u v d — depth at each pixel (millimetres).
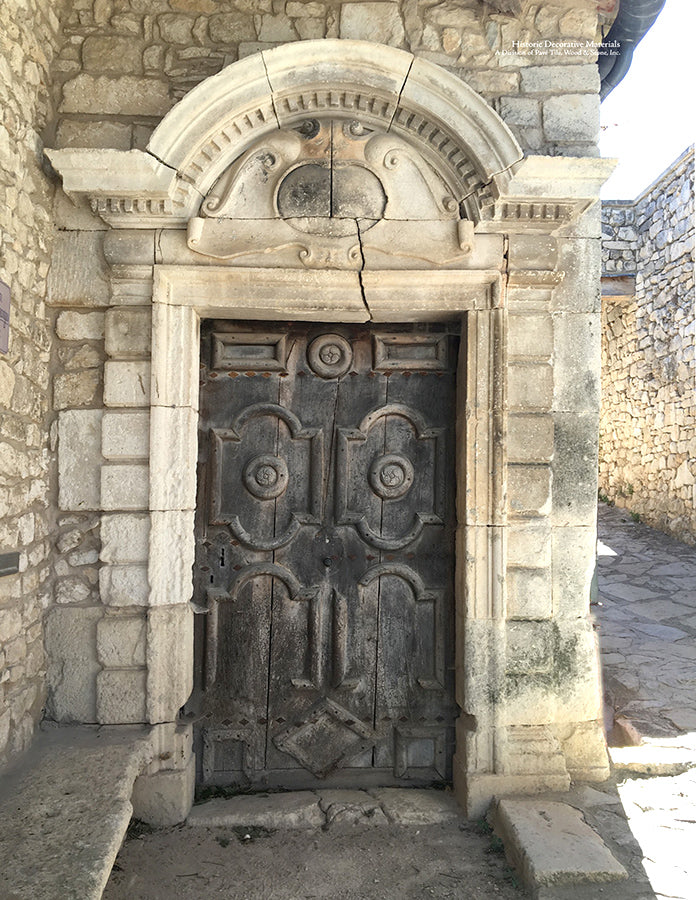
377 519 3256
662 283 9047
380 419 3281
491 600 2979
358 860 2631
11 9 2545
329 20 3043
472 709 2967
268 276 2932
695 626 5684
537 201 2906
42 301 2861
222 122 2863
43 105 2895
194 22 3037
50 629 2881
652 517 9406
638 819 2746
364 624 3232
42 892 1766
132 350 2916
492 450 2988
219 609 3203
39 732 2801
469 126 2869
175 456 2926
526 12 3098
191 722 3049
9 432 2502
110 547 2885
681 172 8492
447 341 3270
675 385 8711
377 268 2955
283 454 3258
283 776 3182
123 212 2883
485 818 2885
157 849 2680
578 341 3053
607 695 4141
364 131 2998
